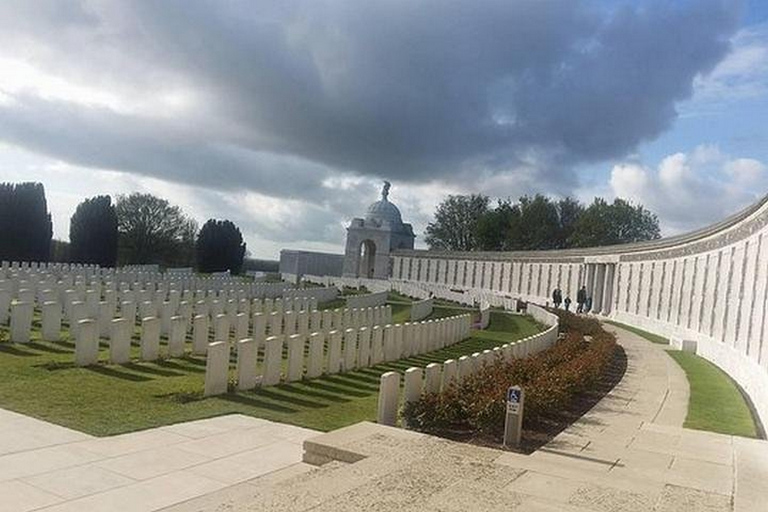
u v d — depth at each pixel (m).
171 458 8.93
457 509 6.67
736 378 22.38
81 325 14.95
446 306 52.00
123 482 7.89
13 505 6.95
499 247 115.81
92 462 8.50
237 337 20.28
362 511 6.40
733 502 7.87
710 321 30.19
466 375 14.03
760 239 21.20
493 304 56.78
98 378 13.88
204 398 12.92
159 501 7.36
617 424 12.95
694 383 20.44
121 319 15.86
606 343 25.19
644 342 34.62
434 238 124.88
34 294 23.17
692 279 35.19
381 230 100.12
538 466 8.65
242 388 14.19
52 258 71.75
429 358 23.41
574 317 38.94
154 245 90.44
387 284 68.56
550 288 68.81
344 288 64.56
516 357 18.08
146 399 12.28
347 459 8.60
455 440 10.96
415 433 9.66
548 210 111.62
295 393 14.54
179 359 17.14
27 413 10.51
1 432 9.40
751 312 21.78
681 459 10.14
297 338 16.06
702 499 7.88
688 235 36.75
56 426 9.91
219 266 81.69
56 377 13.58
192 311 25.12
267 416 11.86
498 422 11.16
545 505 7.06
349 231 99.88
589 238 100.50
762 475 9.41
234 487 7.96
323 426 11.47
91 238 66.38
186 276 46.19
